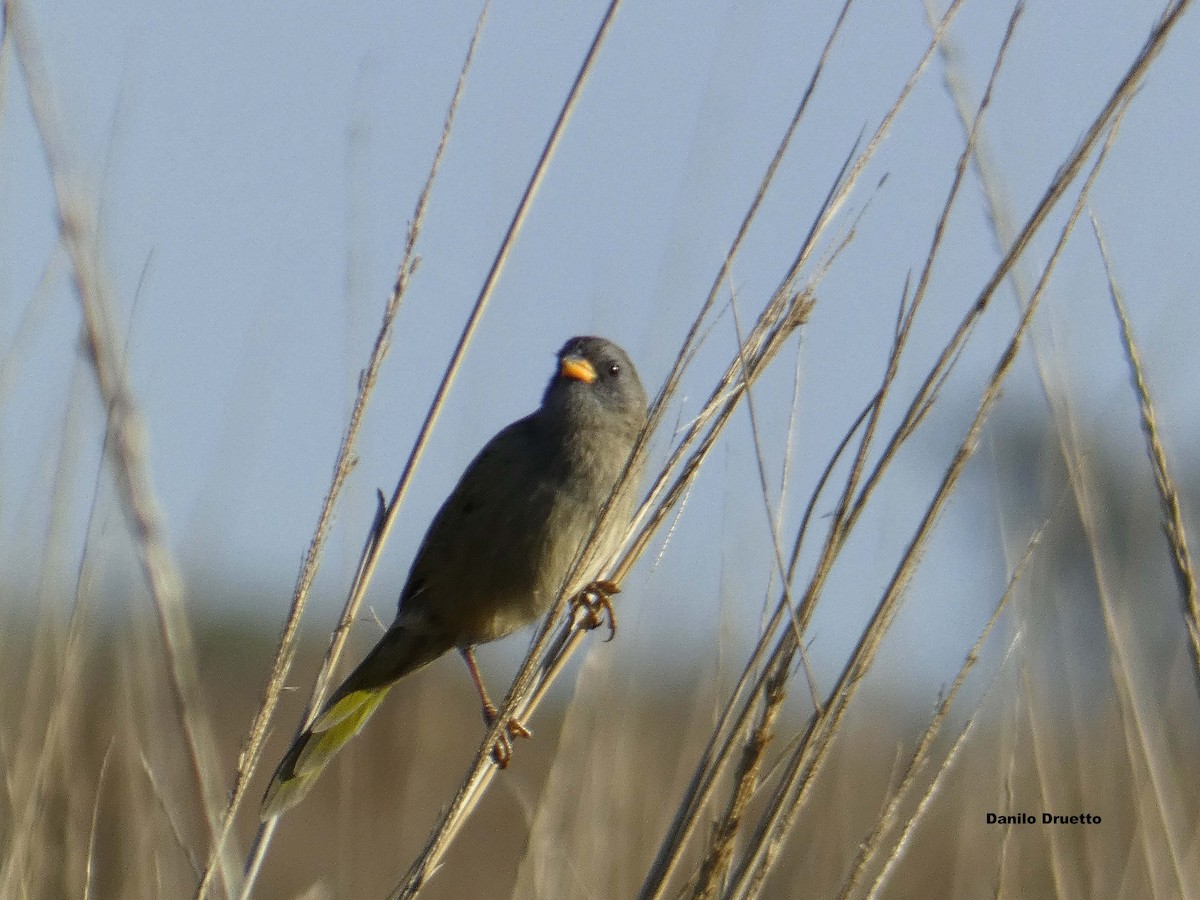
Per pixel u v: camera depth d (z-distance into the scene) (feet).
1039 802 32.58
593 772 31.53
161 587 23.98
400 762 40.01
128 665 28.81
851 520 23.15
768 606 25.16
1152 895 26.16
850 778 32.60
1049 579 29.37
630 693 32.68
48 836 29.30
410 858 37.24
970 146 23.21
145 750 29.25
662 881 22.79
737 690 23.47
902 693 32.96
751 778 22.66
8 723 28.81
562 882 30.27
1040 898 30.71
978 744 32.40
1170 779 28.60
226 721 54.03
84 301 23.47
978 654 24.14
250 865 27.50
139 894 27.96
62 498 28.07
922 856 37.04
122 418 23.67
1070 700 29.63
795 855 33.17
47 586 28.02
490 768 26.89
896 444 23.04
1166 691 31.12
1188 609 22.82
